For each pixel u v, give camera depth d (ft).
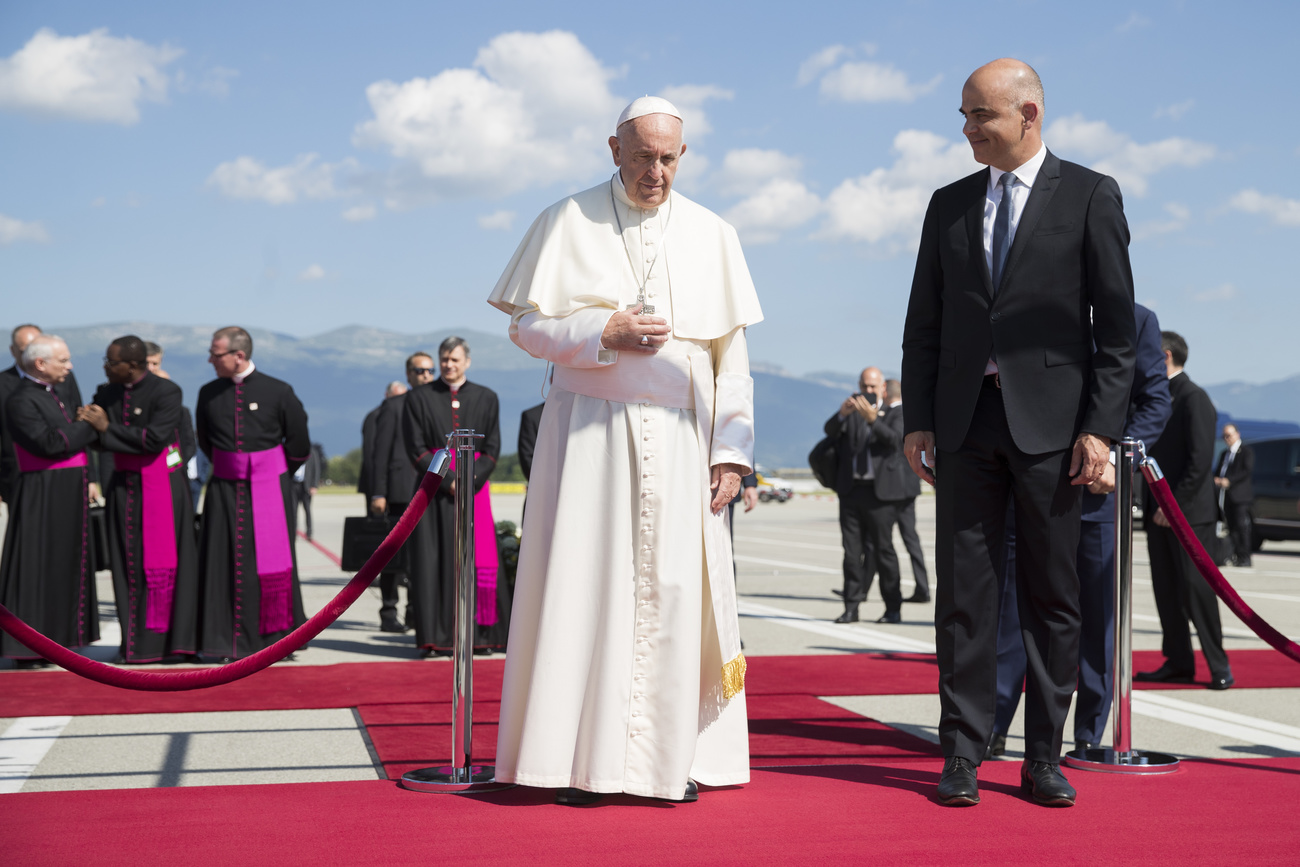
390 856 9.23
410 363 26.96
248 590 22.72
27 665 21.61
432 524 23.24
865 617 29.76
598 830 10.05
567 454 11.43
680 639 11.18
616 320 11.14
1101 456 11.13
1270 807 10.99
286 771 13.14
